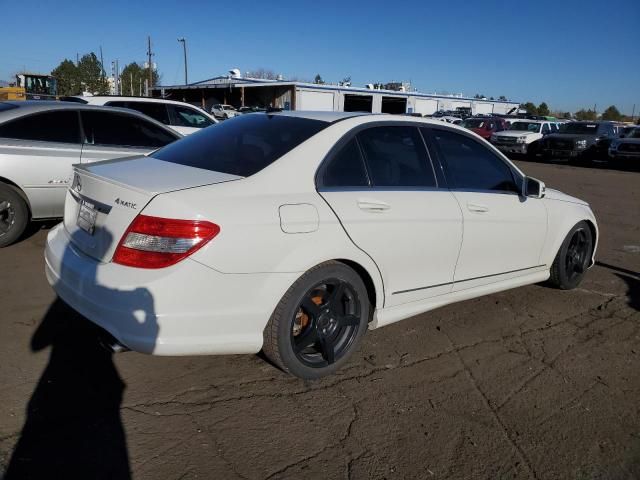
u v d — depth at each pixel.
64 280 2.99
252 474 2.46
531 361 3.73
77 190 3.30
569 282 5.14
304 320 3.17
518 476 2.57
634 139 18.38
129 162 3.45
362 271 3.34
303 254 2.95
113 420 2.77
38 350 3.40
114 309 2.64
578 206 5.06
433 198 3.65
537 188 4.29
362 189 3.31
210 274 2.67
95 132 5.89
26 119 5.45
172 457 2.53
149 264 2.63
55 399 2.90
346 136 3.36
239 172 3.04
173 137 6.59
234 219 2.74
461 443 2.78
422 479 2.51
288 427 2.81
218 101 53.81
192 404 2.96
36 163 5.39
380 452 2.68
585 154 19.91
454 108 55.06
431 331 4.12
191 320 2.68
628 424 3.04
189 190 2.77
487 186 4.17
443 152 3.91
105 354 3.42
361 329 3.37
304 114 3.66
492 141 22.61
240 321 2.81
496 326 4.30
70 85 64.25
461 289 4.01
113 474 2.39
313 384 3.25
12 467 2.38
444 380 3.40
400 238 3.41
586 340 4.13
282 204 2.92
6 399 2.87
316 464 2.56
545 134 22.56
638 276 5.89
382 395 3.18
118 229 2.76
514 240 4.30
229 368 3.37
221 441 2.67
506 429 2.93
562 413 3.11
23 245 5.54
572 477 2.58
